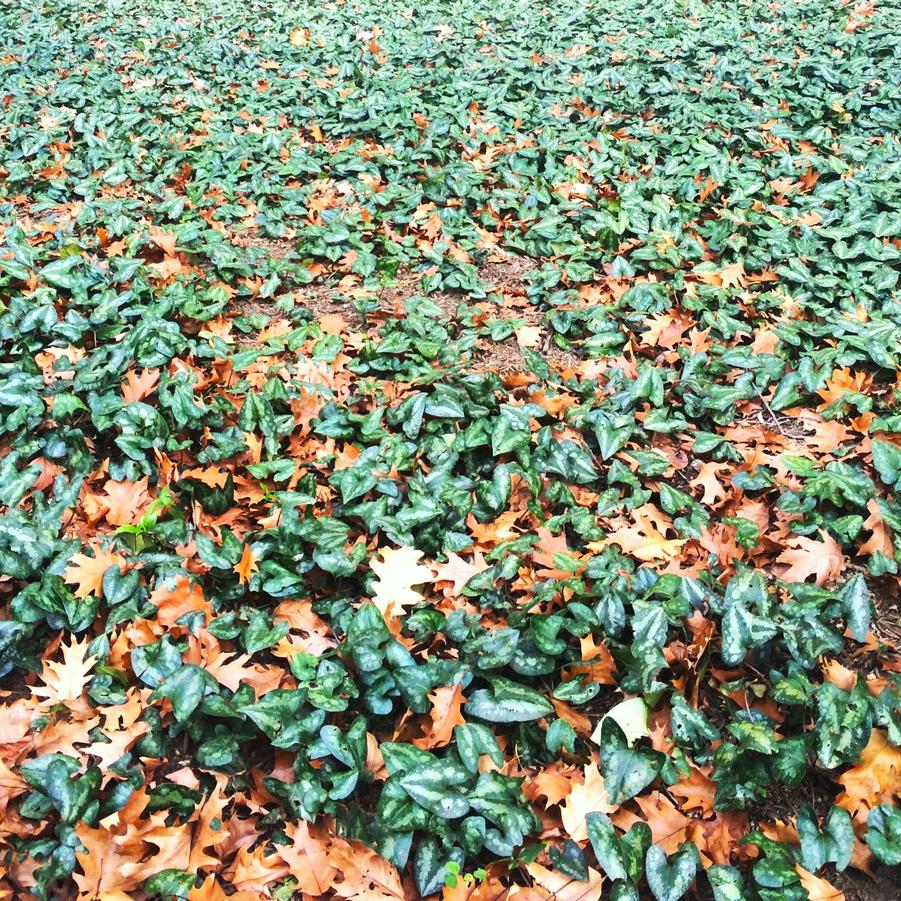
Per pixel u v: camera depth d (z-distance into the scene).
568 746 1.23
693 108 3.06
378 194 2.56
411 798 1.17
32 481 1.58
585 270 2.20
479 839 1.14
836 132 2.94
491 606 1.39
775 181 2.60
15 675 1.36
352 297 2.19
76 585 1.42
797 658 1.28
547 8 4.43
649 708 1.26
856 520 1.47
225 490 1.58
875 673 1.33
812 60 3.41
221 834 1.14
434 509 1.52
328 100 3.31
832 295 2.07
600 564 1.42
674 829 1.17
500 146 2.91
